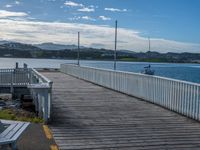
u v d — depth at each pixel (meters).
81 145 8.05
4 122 7.38
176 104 12.22
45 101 10.23
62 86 20.94
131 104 14.02
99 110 12.54
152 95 14.34
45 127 9.74
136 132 9.30
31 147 7.72
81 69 27.30
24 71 22.00
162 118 11.16
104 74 20.92
